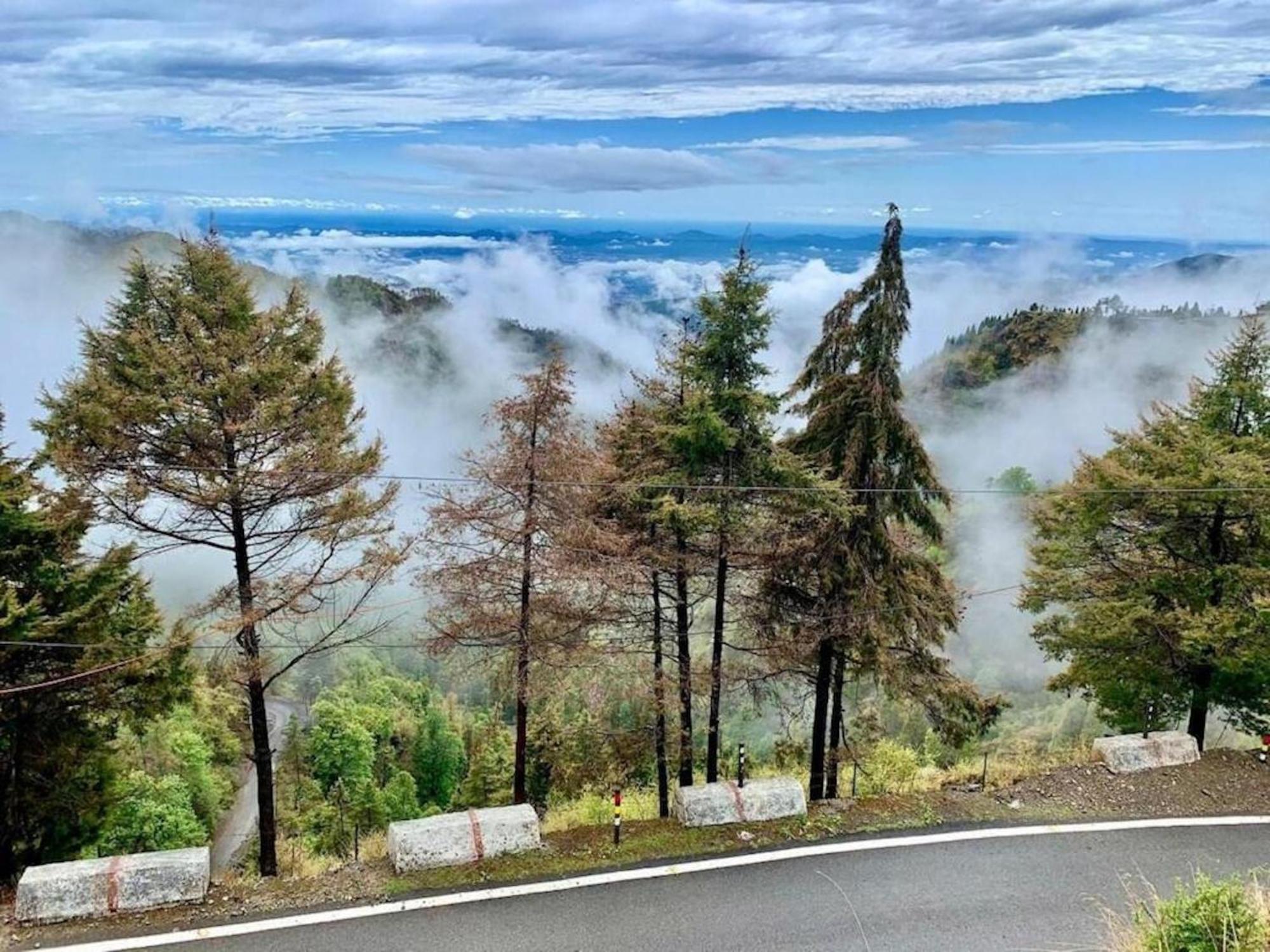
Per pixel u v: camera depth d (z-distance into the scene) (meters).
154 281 11.32
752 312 12.92
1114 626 16.64
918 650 15.62
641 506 13.91
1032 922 9.64
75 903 9.54
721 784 12.37
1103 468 17.25
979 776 14.45
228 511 11.69
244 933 9.27
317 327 12.34
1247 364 16.66
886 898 10.08
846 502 13.89
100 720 16.08
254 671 11.95
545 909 9.77
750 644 15.46
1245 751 14.44
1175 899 7.72
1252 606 15.30
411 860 10.56
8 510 13.14
